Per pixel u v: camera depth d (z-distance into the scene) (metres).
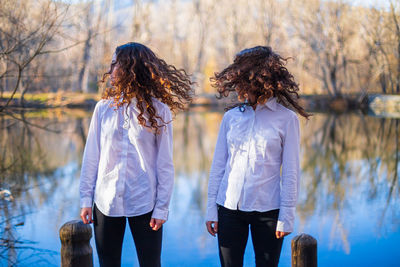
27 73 8.12
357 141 13.17
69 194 6.60
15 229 4.96
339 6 29.47
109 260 2.29
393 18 27.34
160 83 2.27
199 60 38.09
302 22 30.44
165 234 4.89
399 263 4.04
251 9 34.25
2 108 6.64
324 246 4.50
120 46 2.31
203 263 4.06
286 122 2.27
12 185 7.08
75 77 24.81
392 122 18.80
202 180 7.80
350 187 7.25
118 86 2.22
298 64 30.92
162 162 2.29
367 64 29.16
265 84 2.20
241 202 2.25
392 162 9.64
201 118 21.06
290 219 2.21
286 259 4.04
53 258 4.12
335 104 27.95
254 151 2.25
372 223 5.26
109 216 2.25
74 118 17.91
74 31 7.51
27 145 11.66
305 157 10.42
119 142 2.26
